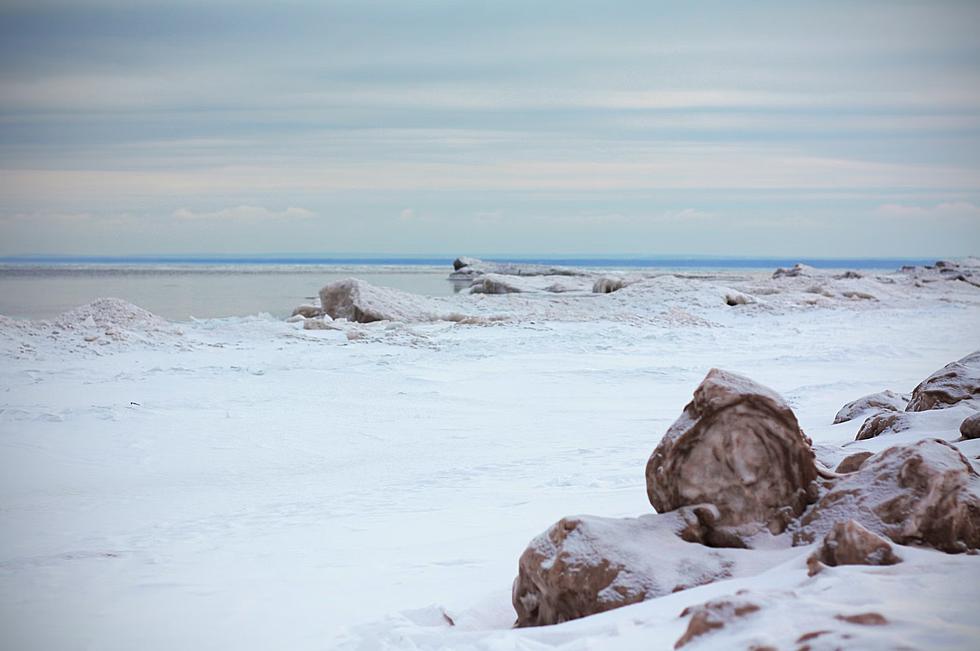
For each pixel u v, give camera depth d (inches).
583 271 3550.7
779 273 2598.4
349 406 642.8
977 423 294.0
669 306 1476.4
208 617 217.8
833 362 869.8
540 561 197.8
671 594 179.3
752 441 212.1
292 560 269.0
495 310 1402.6
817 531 199.6
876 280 2310.5
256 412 612.1
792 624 134.3
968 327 1252.5
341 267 7076.8
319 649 191.2
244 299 2074.3
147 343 956.0
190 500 378.0
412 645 183.0
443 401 668.7
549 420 588.7
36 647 199.6
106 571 263.3
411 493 371.6
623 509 305.6
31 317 1464.1
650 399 678.5
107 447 494.9
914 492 197.5
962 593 147.3
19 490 398.9
